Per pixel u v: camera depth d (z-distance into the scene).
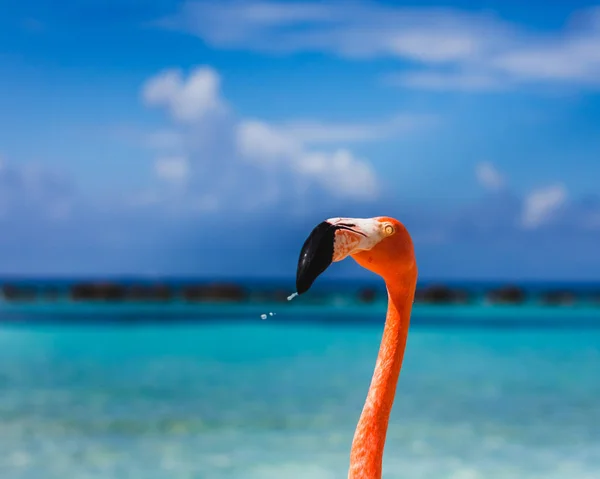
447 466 8.64
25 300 47.25
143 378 15.83
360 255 2.58
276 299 47.12
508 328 29.48
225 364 18.41
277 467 8.62
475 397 13.59
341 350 21.81
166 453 9.32
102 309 38.44
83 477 8.19
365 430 2.65
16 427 10.82
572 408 12.45
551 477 8.11
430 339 25.38
